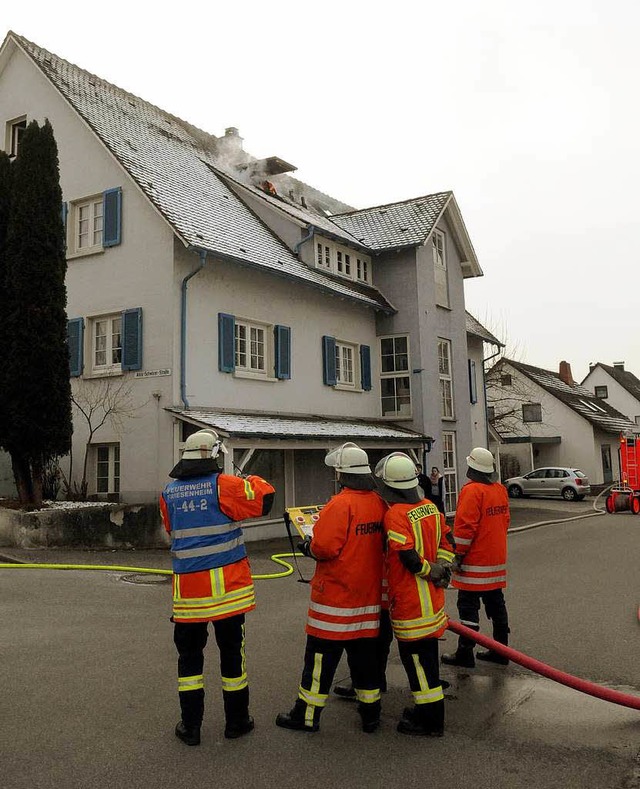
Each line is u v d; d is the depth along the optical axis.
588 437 37.72
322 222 20.77
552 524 20.70
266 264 15.84
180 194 16.30
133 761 4.02
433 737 4.43
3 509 12.25
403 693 5.33
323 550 4.37
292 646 6.55
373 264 21.58
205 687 5.33
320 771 3.92
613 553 13.75
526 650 6.51
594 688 4.63
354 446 4.70
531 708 5.00
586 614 8.08
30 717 4.66
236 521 4.42
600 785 3.79
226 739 4.35
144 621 7.39
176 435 14.03
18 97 17.42
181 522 4.34
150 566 10.90
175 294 14.41
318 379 18.39
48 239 12.97
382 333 21.27
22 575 9.82
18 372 12.52
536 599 9.02
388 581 4.58
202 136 22.86
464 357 23.44
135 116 19.56
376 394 21.06
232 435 13.01
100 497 14.93
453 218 23.22
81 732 4.42
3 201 13.16
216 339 15.30
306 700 4.49
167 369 14.23
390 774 3.90
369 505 4.56
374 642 4.54
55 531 12.02
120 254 15.20
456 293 23.44
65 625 7.15
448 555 4.72
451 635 7.20
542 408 38.78
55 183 13.21
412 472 4.62
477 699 5.19
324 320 18.89
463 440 22.75
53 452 12.98
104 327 15.61
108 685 5.30
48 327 12.79
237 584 4.33
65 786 3.71
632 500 24.02
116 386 14.88
